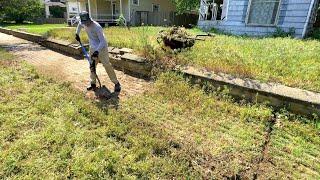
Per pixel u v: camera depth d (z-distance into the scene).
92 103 4.21
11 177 2.51
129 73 6.07
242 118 3.82
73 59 7.70
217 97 4.44
